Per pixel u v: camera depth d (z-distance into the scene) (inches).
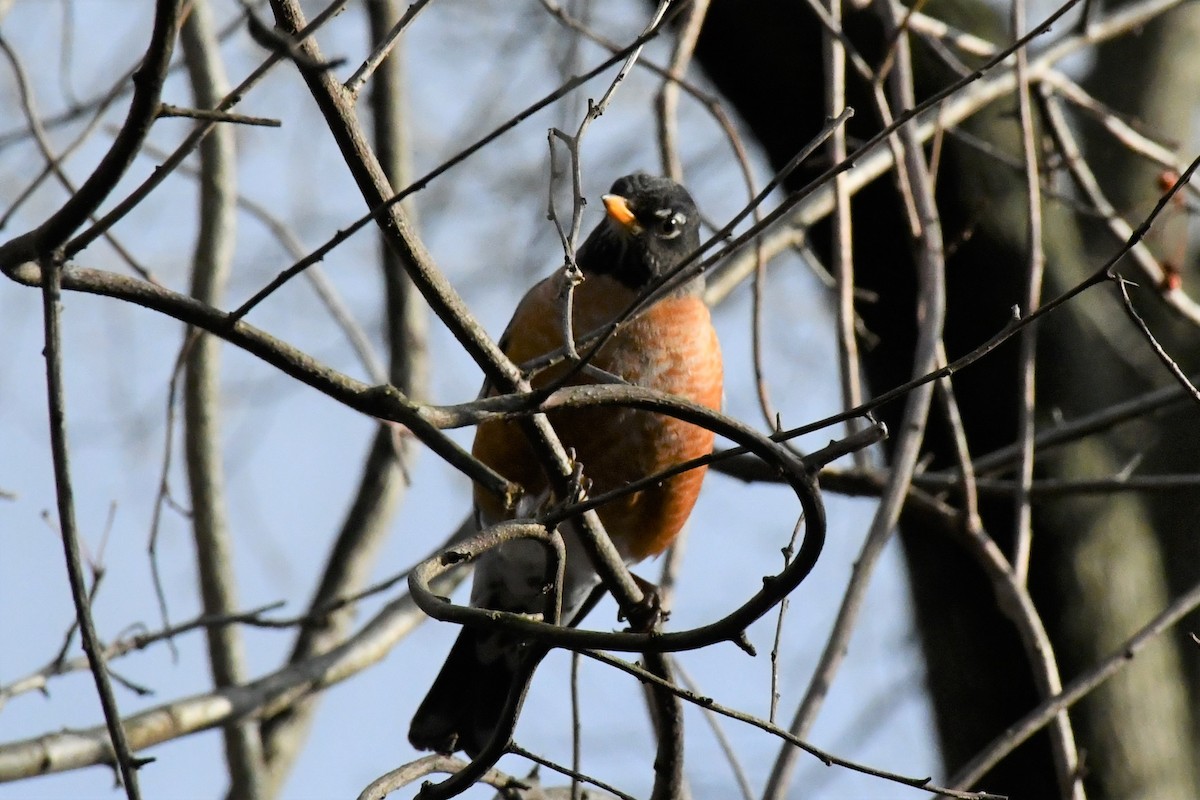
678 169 366.3
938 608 415.5
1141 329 223.9
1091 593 405.4
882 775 203.2
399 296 442.6
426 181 179.6
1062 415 419.8
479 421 194.2
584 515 244.2
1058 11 205.3
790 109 439.5
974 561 406.9
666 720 263.0
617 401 200.5
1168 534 500.4
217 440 399.5
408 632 383.2
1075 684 279.0
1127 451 497.7
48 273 168.2
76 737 331.3
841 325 310.2
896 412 424.5
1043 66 395.5
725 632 189.8
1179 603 284.5
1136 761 395.9
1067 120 553.9
